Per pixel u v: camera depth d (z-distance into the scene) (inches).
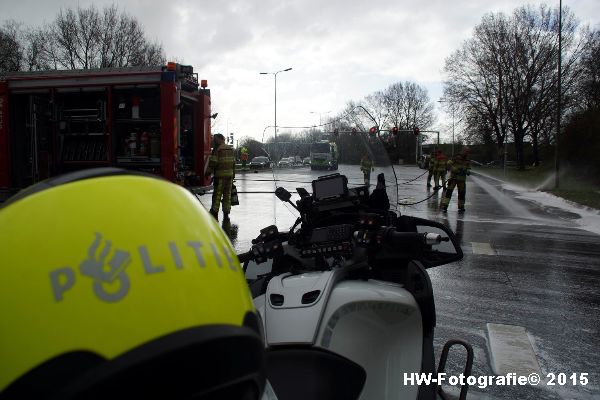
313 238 103.7
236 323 34.7
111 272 31.2
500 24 1908.2
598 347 173.5
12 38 1454.2
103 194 34.4
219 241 39.1
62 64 1526.8
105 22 1553.9
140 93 414.0
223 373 31.8
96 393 27.8
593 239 382.3
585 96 1669.5
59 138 425.7
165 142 405.7
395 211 138.1
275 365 73.4
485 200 713.0
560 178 1062.4
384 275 113.5
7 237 31.3
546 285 251.0
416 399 87.0
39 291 29.7
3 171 427.5
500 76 1908.2
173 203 37.5
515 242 366.9
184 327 31.6
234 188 435.5
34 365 28.0
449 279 260.8
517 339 178.4
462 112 2065.7
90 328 29.3
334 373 74.0
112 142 415.8
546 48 1804.9
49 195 33.3
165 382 29.4
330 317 78.2
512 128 1930.4
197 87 451.5
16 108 428.5
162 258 33.4
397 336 89.4
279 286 84.7
